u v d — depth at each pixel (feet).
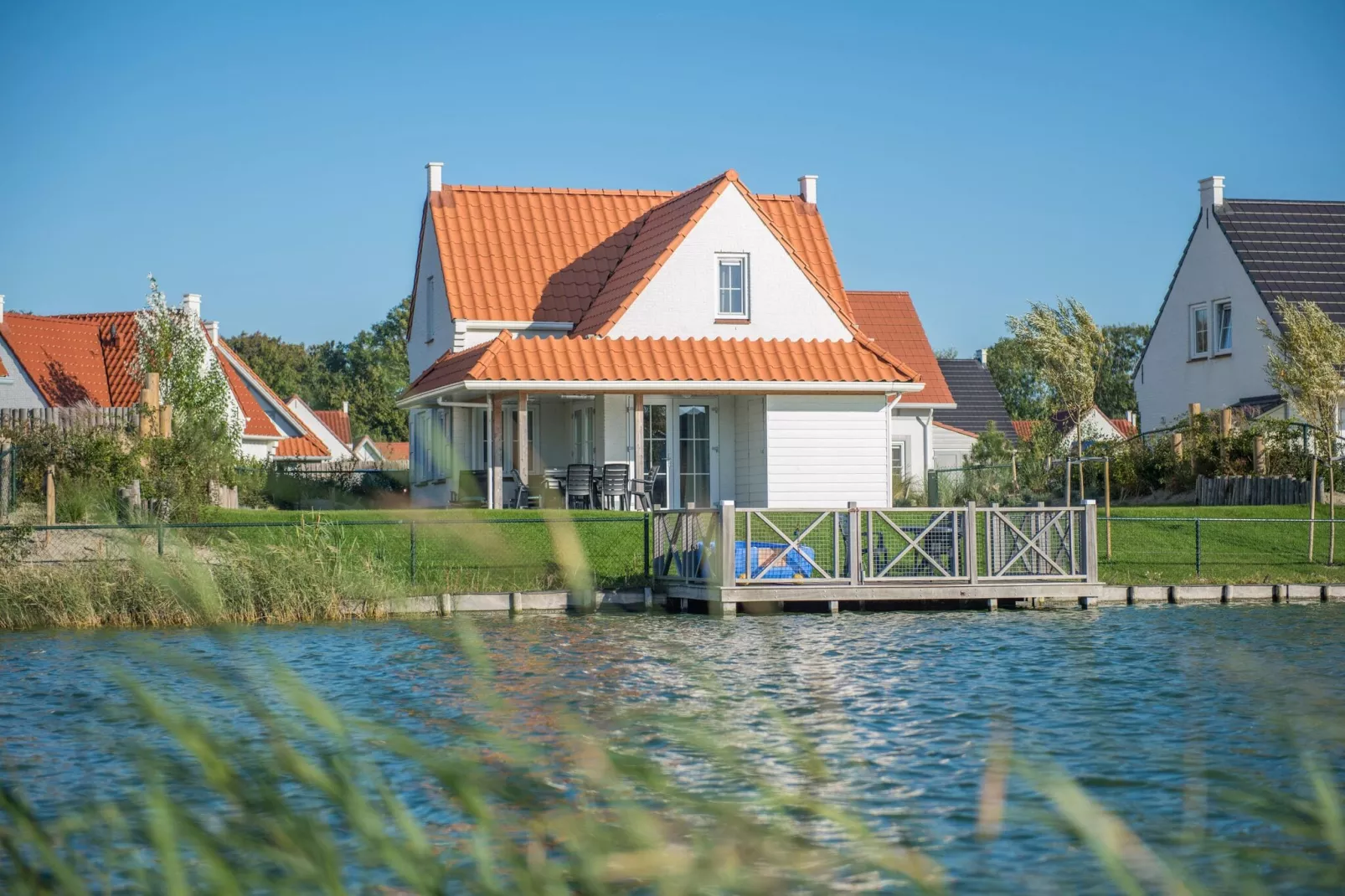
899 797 32.04
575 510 92.12
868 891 24.75
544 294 114.83
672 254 104.99
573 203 122.62
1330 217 158.71
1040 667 52.65
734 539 74.28
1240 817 29.53
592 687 46.83
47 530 76.89
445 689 46.60
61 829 16.71
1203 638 61.77
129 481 88.38
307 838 11.96
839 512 75.20
